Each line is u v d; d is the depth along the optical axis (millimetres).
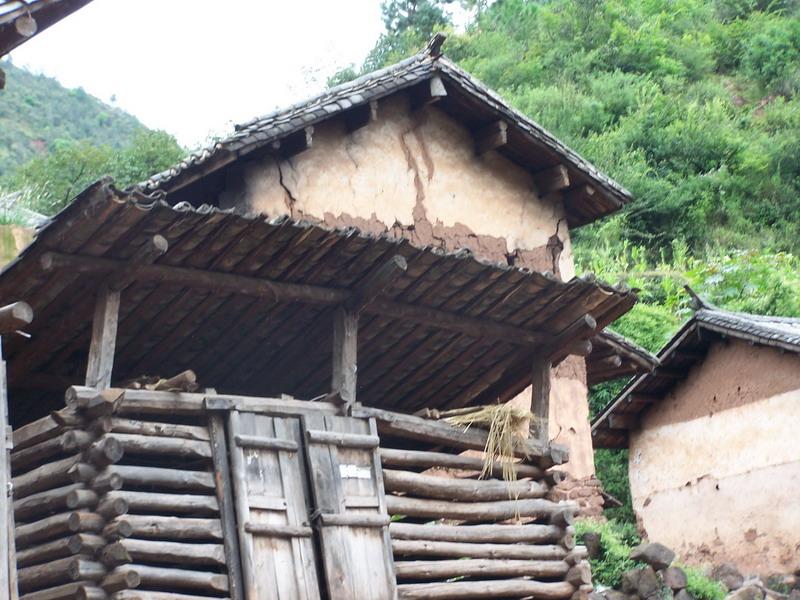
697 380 17359
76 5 7926
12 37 7625
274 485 8523
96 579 7695
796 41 41812
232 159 11242
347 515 8797
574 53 38844
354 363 9141
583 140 32844
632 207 31375
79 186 23859
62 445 7898
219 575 8070
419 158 13297
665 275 27297
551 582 10148
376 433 9219
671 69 39406
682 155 33844
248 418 8570
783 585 15719
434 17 42656
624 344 14812
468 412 10242
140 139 25219
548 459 10312
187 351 9328
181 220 7793
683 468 17359
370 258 8820
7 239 11750
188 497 8156
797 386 16062
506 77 37531
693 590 13648
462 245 13359
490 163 13859
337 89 12281
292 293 8820
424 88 13000
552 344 10391
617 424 18062
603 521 14414
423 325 9734
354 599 8602
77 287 8156
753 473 16422
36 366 8977
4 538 6160
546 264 14086
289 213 12094
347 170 12664
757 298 26094
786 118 37406
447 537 9531
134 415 8531
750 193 33969
